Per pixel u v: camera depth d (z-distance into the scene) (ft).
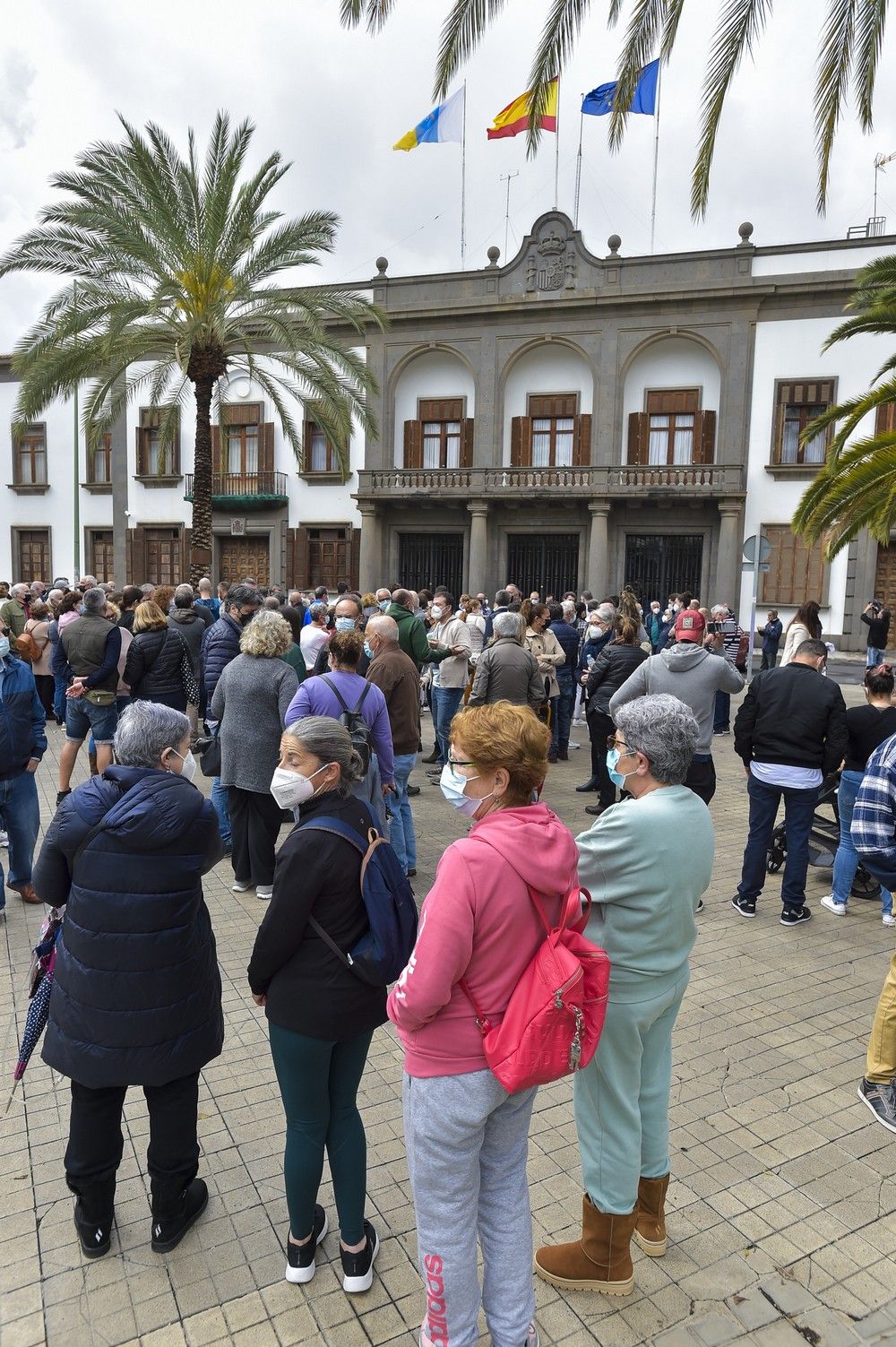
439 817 23.99
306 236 49.37
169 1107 8.11
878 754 10.93
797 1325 7.70
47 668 34.76
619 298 79.20
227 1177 9.41
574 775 29.71
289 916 7.23
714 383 79.56
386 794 15.28
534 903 6.15
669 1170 9.11
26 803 16.47
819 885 19.70
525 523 85.15
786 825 16.92
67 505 99.45
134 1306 7.73
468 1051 6.13
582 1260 7.99
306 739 7.56
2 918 16.03
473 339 84.53
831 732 16.11
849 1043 12.50
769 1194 9.35
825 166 14.37
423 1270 6.50
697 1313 7.80
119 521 97.14
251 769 16.94
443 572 89.25
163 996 7.66
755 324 76.89
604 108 67.97
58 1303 7.74
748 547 46.03
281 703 16.74
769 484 77.61
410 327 86.38
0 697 15.71
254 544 94.12
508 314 82.99
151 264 46.44
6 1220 8.73
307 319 51.96
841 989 14.20
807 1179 9.61
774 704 16.48
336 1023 7.36
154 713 7.98
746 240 76.28
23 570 102.63
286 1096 7.66
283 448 91.15
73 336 48.91
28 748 16.07
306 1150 7.65
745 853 17.37
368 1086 11.30
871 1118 10.71
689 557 81.41
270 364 89.35
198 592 35.96
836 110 14.03
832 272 73.97
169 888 7.61
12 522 102.27
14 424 50.01
